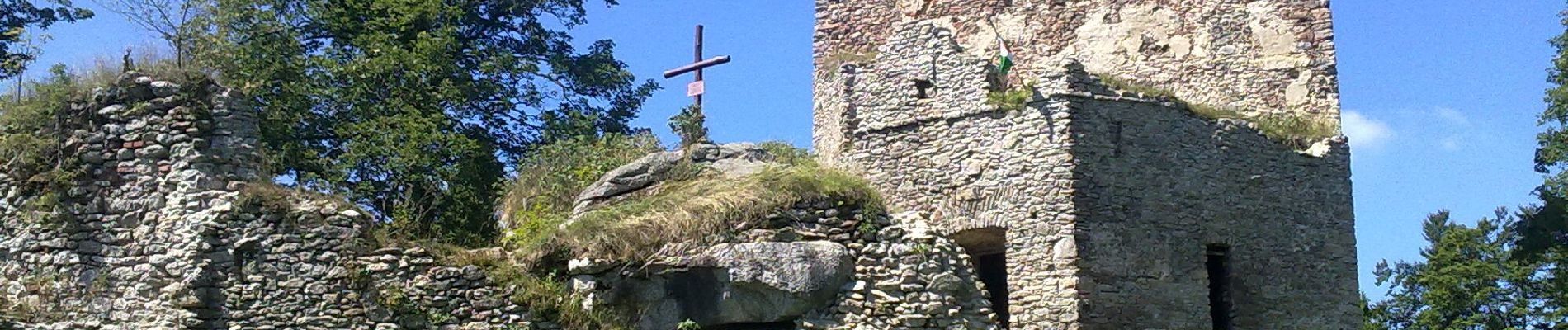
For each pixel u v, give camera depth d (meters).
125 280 22.91
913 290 23.75
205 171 23.14
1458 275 46.66
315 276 23.02
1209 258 29.88
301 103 35.03
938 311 23.72
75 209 23.31
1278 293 29.80
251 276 22.88
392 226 25.30
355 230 23.31
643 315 23.58
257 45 34.97
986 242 29.88
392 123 34.97
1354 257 30.75
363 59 36.09
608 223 24.12
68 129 23.67
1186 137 29.66
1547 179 38.91
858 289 23.64
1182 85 32.47
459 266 23.45
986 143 29.69
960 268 24.14
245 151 23.52
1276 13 32.56
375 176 34.34
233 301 22.75
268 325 22.75
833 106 32.03
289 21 37.12
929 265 23.89
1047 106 29.09
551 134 37.69
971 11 33.62
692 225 23.86
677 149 31.83
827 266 23.56
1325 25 32.44
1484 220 48.38
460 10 38.22
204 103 23.53
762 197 24.17
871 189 25.02
